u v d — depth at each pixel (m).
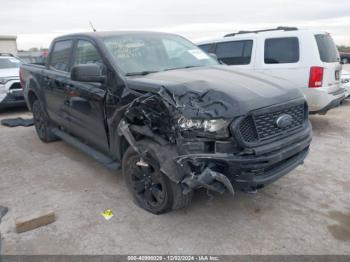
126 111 3.19
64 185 4.10
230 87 2.97
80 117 4.30
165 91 2.90
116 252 2.77
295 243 2.83
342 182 3.98
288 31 6.07
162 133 2.93
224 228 3.07
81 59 4.29
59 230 3.11
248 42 6.61
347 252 2.70
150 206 3.32
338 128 6.45
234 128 2.63
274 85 3.27
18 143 6.00
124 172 3.52
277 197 3.64
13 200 3.74
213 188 2.72
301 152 3.34
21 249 2.84
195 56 4.46
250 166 2.69
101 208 3.49
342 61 7.27
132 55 3.87
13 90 8.30
